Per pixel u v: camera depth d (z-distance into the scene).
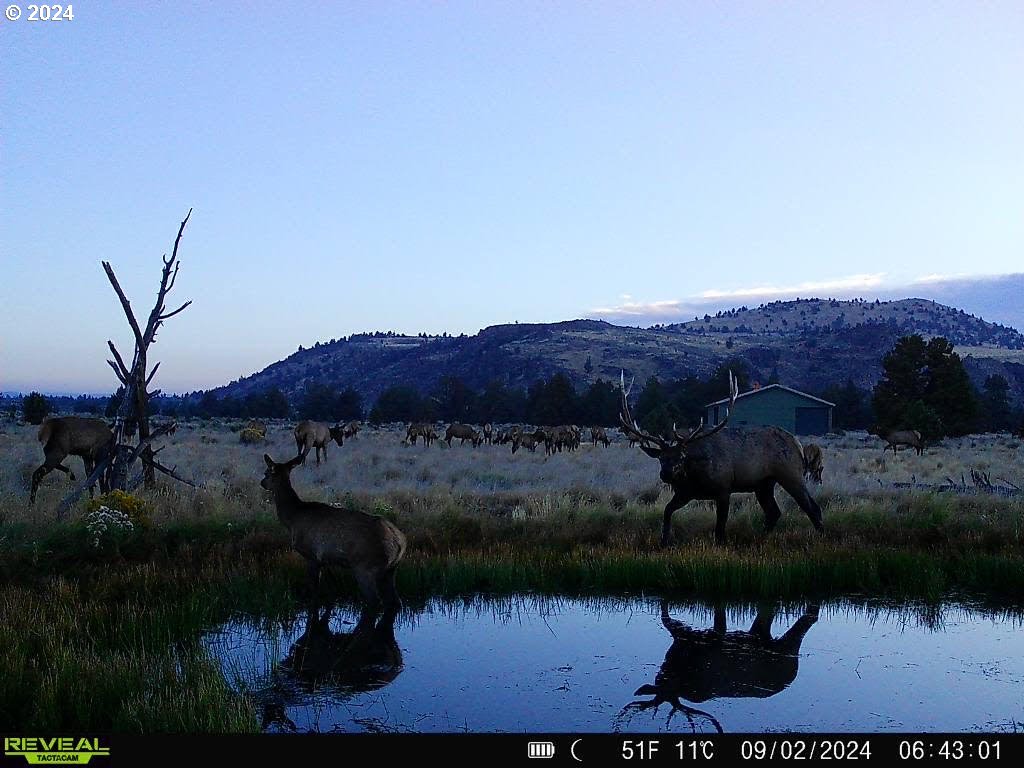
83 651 7.41
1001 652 8.09
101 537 11.22
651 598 10.16
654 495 17.02
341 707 6.71
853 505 14.64
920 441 38.88
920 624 9.03
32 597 9.05
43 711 6.17
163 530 11.99
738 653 8.06
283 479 9.60
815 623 9.11
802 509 13.41
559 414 88.75
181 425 57.06
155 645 7.96
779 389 65.19
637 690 7.09
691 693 7.03
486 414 106.12
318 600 9.97
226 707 6.27
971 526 12.84
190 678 6.86
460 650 8.20
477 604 9.95
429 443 40.53
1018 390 185.00
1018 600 9.94
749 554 11.02
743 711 6.63
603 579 10.65
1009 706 6.72
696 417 80.69
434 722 6.41
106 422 16.67
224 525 12.42
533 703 6.78
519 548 11.98
